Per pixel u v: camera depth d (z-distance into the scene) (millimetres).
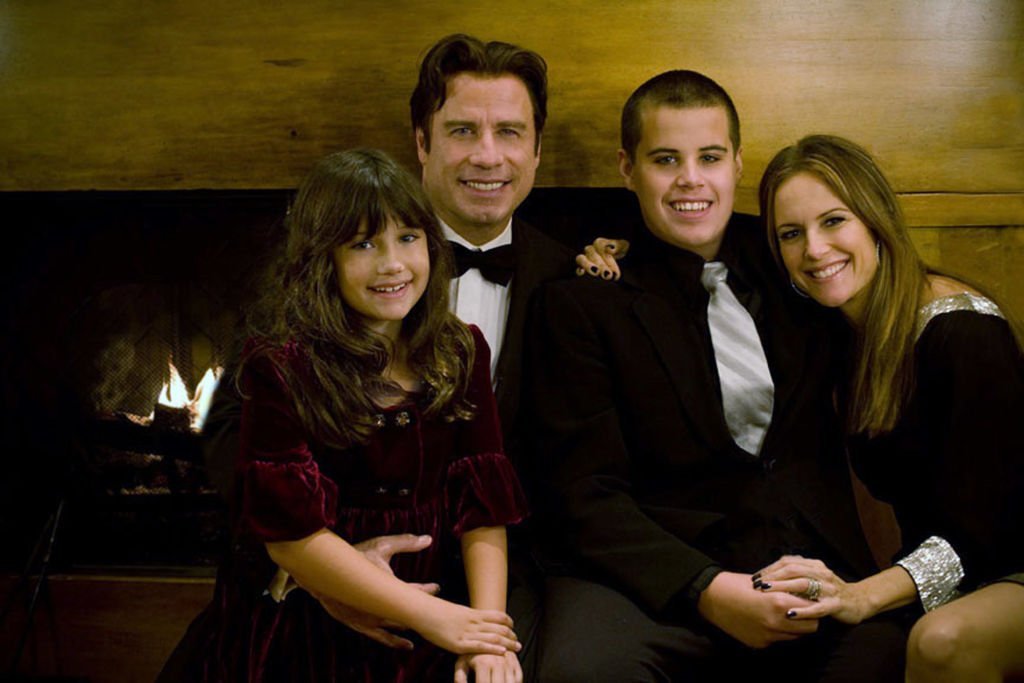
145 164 2012
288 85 1981
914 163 1964
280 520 1314
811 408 1614
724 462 1585
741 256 1702
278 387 1354
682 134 1634
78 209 2094
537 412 1645
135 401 2115
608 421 1596
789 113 1959
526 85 1747
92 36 1996
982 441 1431
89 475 2119
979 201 1964
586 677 1337
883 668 1346
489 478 1461
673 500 1594
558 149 1979
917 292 1533
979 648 1289
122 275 2098
